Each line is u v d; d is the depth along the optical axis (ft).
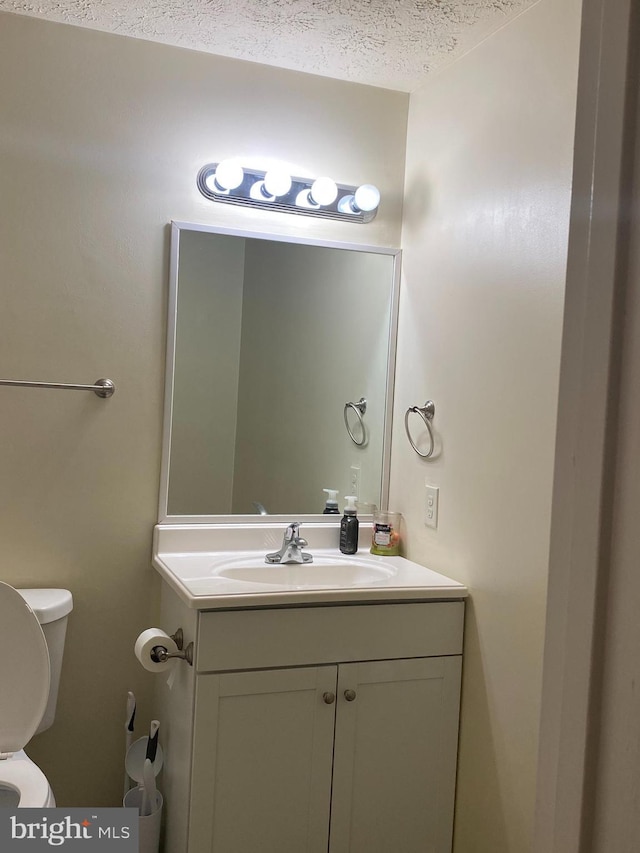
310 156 7.99
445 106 7.53
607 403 1.65
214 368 7.75
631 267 1.61
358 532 8.14
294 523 7.64
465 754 6.77
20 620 6.22
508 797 6.15
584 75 1.82
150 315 7.52
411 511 7.91
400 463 8.21
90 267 7.31
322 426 8.18
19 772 5.85
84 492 7.37
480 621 6.60
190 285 7.61
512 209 6.32
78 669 7.41
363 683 6.51
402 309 8.29
